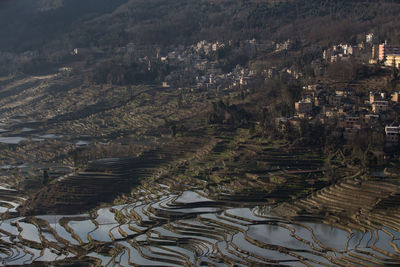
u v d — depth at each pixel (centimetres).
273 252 18450
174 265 18325
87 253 19775
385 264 16700
